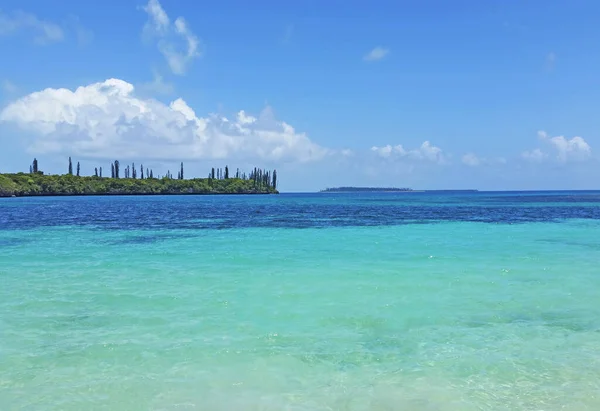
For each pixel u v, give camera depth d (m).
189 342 9.19
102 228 35.16
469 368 7.99
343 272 16.12
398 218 46.50
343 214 54.38
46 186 157.38
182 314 11.05
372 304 11.88
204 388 7.27
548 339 9.38
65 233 31.17
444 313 11.11
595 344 9.10
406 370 7.92
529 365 8.10
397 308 11.52
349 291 13.26
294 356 8.50
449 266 17.28
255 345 9.04
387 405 6.74
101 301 12.23
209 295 12.84
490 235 28.83
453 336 9.55
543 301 12.18
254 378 7.62
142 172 197.50
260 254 20.66
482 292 13.14
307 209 68.12
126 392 7.13
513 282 14.43
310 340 9.32
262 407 6.70
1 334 9.63
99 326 10.17
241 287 13.82
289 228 35.06
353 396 7.01
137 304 11.94
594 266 17.19
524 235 28.78
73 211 61.03
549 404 6.75
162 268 17.11
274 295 12.81
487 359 8.37
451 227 35.28
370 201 110.62
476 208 68.12
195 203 95.31
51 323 10.38
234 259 19.20
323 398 6.96
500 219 43.91
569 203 87.25
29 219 45.22
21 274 16.02
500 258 19.17
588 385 7.34
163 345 9.03
